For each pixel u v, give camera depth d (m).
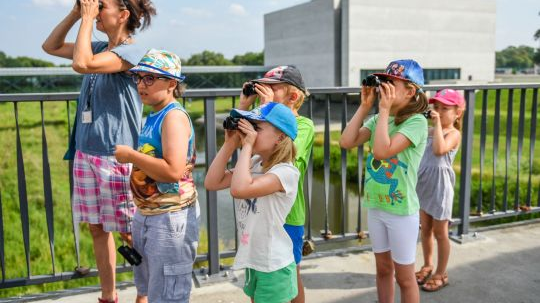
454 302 2.76
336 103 34.16
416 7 47.31
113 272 2.56
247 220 1.91
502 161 16.22
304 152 2.12
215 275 3.09
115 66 2.21
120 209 2.35
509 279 3.05
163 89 2.04
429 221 2.98
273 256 1.87
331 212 14.65
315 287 2.97
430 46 48.59
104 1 2.21
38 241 8.35
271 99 2.14
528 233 3.92
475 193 11.28
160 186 2.03
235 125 1.83
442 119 2.88
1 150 16.78
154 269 2.08
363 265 3.31
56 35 2.52
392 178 2.25
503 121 23.03
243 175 1.75
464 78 50.66
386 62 46.47
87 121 2.30
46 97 2.69
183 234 2.08
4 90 47.81
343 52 45.44
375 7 45.25
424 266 3.05
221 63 115.81
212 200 3.05
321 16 47.19
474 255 3.45
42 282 2.90
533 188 11.30
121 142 2.32
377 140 2.17
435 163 2.88
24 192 2.84
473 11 50.06
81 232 8.95
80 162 2.34
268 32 57.59
